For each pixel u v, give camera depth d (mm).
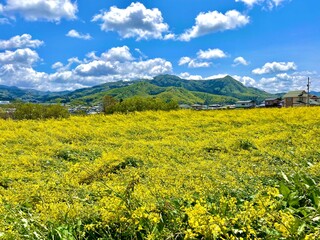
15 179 6570
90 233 3457
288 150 8820
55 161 8406
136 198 3775
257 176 5898
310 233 2709
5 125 15914
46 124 16250
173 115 19984
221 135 12758
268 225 3043
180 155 8867
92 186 5098
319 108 21281
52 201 4449
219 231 2828
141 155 8547
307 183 4168
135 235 3277
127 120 17953
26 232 3361
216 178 5672
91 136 12906
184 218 3393
